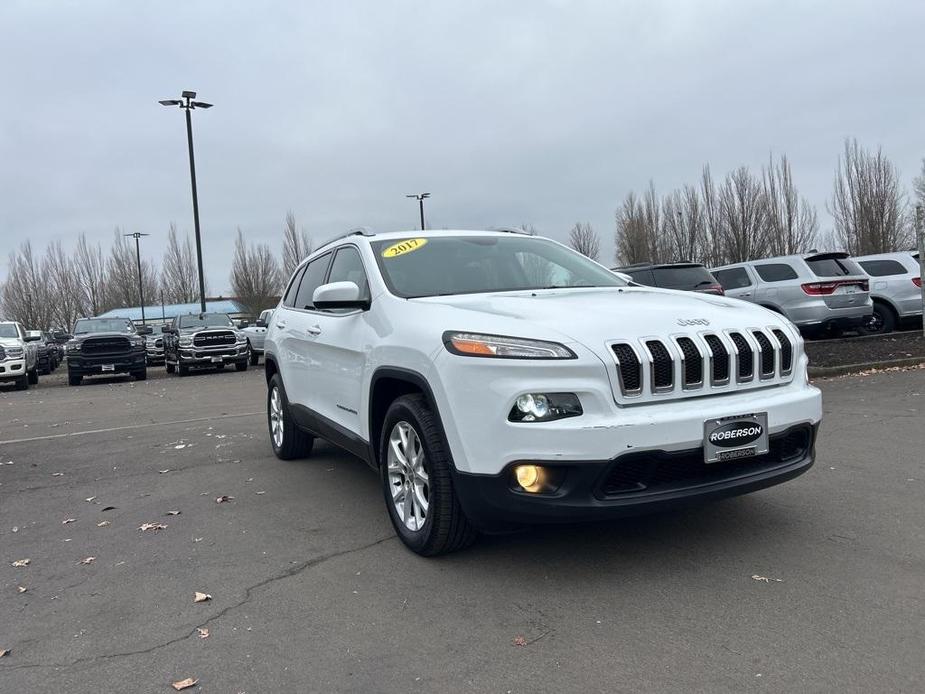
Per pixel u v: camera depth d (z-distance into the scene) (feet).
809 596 10.20
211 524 15.03
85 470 21.07
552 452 9.92
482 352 10.54
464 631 9.66
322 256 18.74
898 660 8.43
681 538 12.67
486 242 16.26
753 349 11.25
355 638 9.63
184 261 214.48
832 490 15.24
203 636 9.89
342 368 15.28
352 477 18.66
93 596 11.48
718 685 8.07
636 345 10.42
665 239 134.10
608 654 8.87
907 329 48.88
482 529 11.17
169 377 67.21
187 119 75.77
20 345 57.67
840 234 119.03
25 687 8.72
